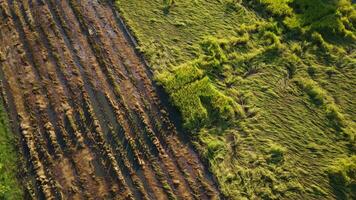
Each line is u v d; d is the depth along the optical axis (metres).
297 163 11.52
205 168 11.27
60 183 10.61
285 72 13.36
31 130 11.38
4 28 13.35
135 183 10.82
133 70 12.95
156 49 13.45
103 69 12.86
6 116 11.54
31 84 12.23
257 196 10.88
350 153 11.83
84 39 13.48
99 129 11.59
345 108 12.74
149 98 12.39
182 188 10.91
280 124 12.22
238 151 11.54
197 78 12.78
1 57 12.65
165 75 12.80
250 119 12.19
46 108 11.81
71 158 11.01
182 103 12.20
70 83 12.41
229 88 12.79
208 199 10.80
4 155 10.87
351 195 11.08
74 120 11.69
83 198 10.46
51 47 13.11
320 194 11.06
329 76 13.41
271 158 11.51
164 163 11.24
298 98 12.81
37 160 10.86
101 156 11.14
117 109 12.05
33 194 10.38
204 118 11.99
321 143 11.95
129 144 11.45
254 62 13.47
